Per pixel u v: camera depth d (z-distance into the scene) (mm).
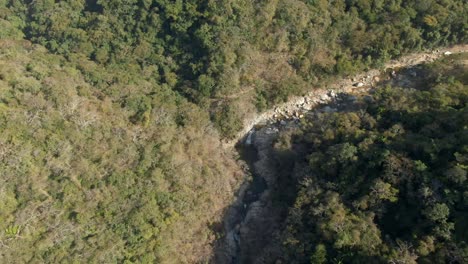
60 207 38750
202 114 51250
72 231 37906
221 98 52875
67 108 43219
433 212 33812
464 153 36406
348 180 40844
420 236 34156
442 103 44156
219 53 51281
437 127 40969
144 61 53750
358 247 35406
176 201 42688
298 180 43781
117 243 38875
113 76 50562
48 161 39719
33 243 36500
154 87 51844
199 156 48250
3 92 40844
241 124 53031
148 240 40062
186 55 53312
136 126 46969
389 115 45625
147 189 42062
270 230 43188
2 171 37438
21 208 37125
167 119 48531
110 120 45625
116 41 54250
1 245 34969
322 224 37531
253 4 52438
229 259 43469
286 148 48719
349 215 38000
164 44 54250
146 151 44375
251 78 53844
